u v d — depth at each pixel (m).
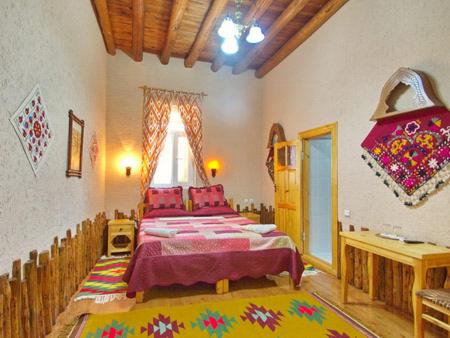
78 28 3.00
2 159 1.52
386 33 2.88
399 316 2.51
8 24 1.56
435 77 2.39
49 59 2.16
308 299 2.84
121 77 5.05
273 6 3.77
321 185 4.69
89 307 2.63
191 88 5.44
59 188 2.46
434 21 2.40
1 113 1.51
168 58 5.07
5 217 1.56
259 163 5.84
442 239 2.32
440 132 2.35
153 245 2.91
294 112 4.67
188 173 5.46
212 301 2.79
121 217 4.94
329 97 3.79
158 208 4.70
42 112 2.03
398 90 2.72
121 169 4.99
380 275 2.88
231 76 5.71
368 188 3.08
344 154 3.47
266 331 2.21
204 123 5.51
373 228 3.00
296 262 3.19
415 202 2.54
